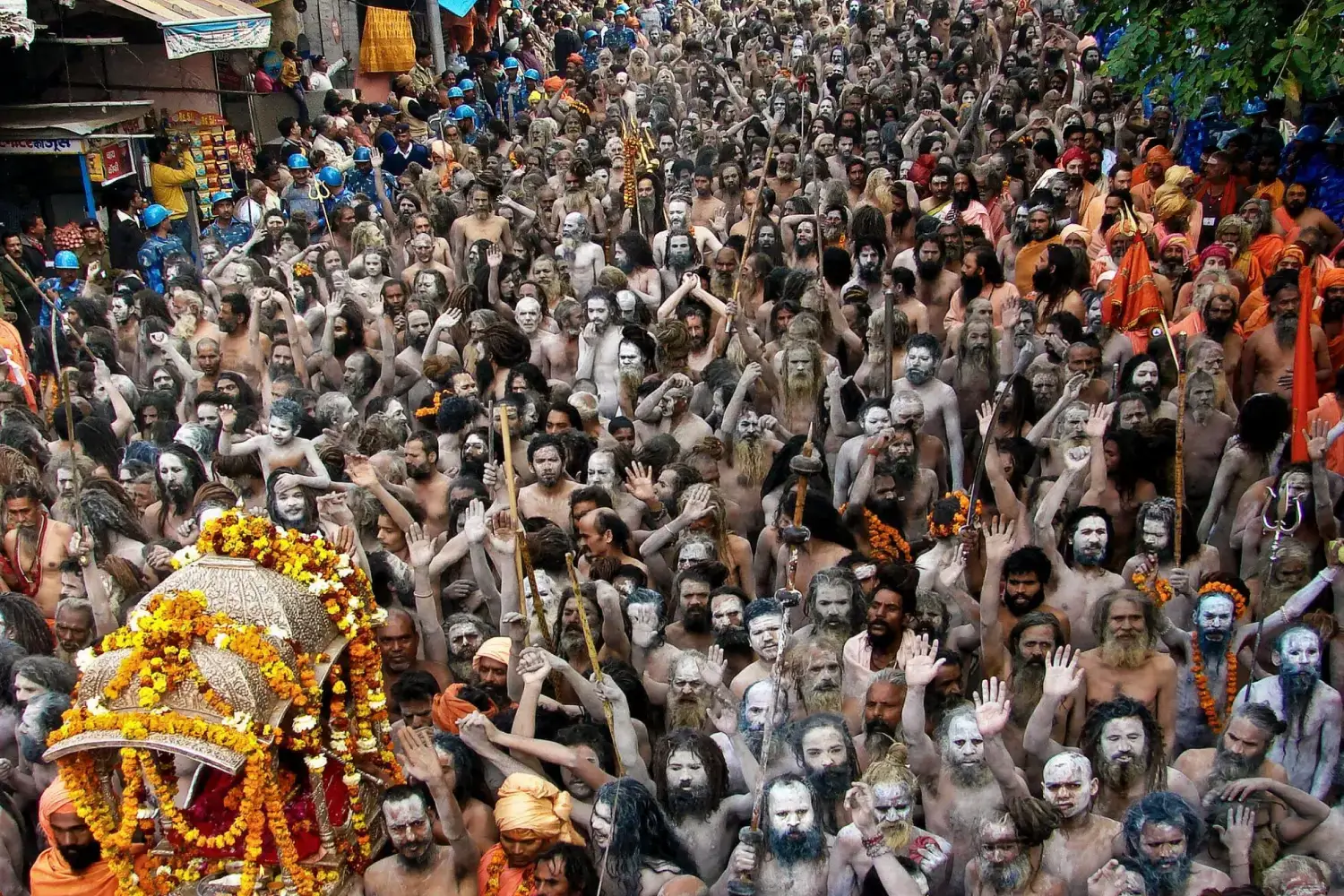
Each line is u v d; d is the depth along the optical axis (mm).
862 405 11141
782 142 20062
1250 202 14977
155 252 18266
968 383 12727
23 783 7793
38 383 14047
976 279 13781
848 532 9523
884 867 6270
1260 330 12289
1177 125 19516
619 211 18703
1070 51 25641
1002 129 20969
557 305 14305
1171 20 15891
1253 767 6926
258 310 13977
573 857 6293
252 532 6039
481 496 10133
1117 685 7871
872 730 7414
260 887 5887
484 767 7352
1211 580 8398
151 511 10625
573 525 10031
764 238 16062
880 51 27875
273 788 5766
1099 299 13023
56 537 9875
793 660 7742
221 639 5637
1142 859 6246
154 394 12516
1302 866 6180
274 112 25688
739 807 7070
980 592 9227
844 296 14203
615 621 8406
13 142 18500
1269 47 14938
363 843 6336
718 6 39312
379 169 20750
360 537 10094
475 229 17609
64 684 7820
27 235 17750
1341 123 16641
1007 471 9953
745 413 11141
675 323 12977
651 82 28375
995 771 6711
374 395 13711
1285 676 7422
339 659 6250
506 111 32469
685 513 9633
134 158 20344
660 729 8109
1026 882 6410
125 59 21719
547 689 8242
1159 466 10195
